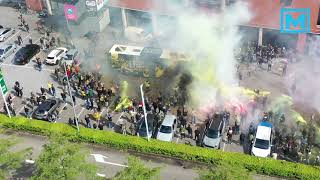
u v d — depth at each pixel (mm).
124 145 47875
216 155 45500
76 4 65438
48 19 71812
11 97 55781
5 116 52188
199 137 48875
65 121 52375
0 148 39438
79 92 56031
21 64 62188
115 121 51812
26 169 45844
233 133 49031
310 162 45062
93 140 48594
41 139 50094
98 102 53844
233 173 36281
